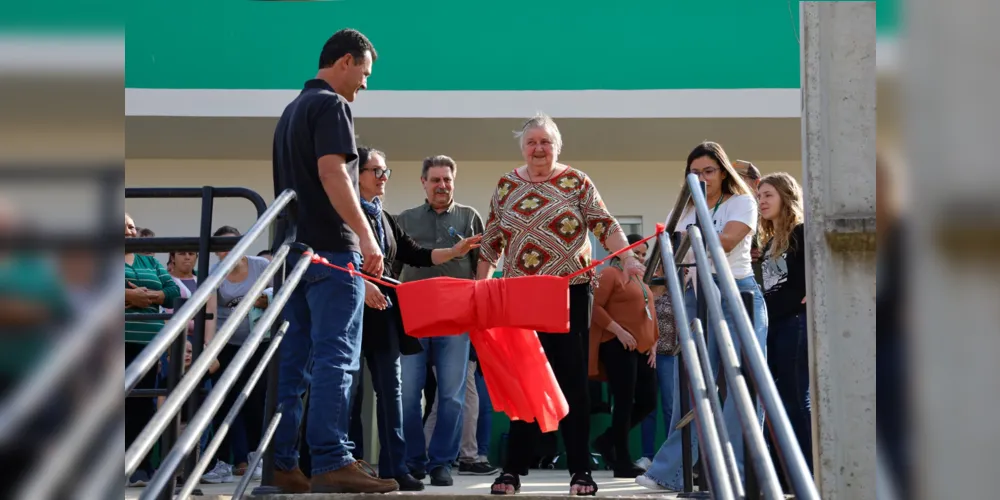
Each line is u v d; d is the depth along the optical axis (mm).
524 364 5051
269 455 4828
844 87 4996
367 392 10898
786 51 12195
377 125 12172
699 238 4133
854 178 4941
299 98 5133
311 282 4941
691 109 12016
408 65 12242
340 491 4805
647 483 6250
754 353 3105
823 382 4840
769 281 6391
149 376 6484
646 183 13742
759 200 6406
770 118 12047
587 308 5512
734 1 12242
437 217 7586
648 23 12266
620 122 12141
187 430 3326
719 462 3264
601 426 10359
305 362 5199
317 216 4984
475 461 8414
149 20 12047
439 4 12289
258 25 12148
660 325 8266
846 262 4895
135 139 12648
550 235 5477
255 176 13500
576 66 12250
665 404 8219
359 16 12281
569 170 5676
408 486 6117
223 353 7793
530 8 12305
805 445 6012
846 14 5023
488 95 12016
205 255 4895
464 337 6965
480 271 5867
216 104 11883
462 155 13328
